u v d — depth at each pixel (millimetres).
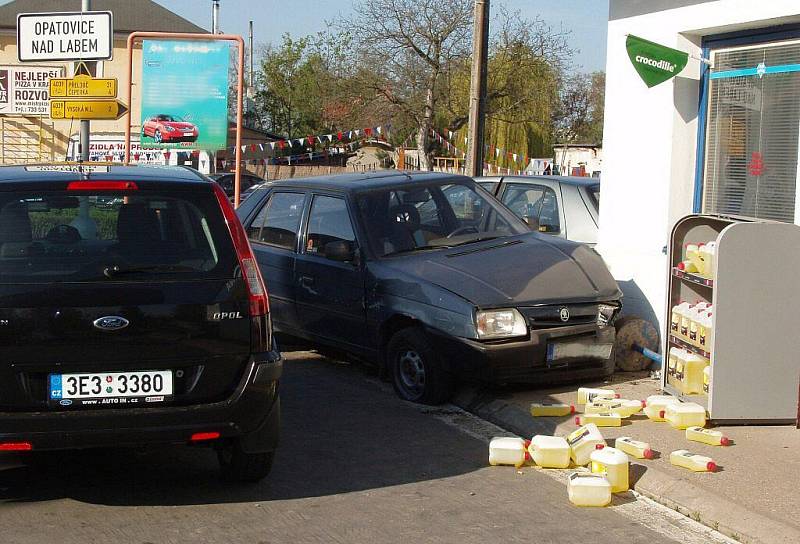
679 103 8719
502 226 8656
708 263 6918
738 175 8438
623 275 9000
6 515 5020
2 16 40844
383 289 7781
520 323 7141
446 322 7219
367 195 8469
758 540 4824
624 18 9211
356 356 8422
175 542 4684
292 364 9141
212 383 4918
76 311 4738
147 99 18781
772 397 6625
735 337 6539
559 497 5516
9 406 4688
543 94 40250
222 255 5039
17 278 4742
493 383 7281
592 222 10000
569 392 7703
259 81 58094
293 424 6988
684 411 6570
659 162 8867
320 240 8625
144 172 5426
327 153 40406
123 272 4855
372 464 6074
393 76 38688
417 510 5234
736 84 8430
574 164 40344
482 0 14469
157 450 6234
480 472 5957
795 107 7859
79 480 5633
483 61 14625
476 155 14766
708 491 5352
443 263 7785
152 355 4816
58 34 12758
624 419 6859
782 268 6535
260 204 9594
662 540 4867
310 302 8633
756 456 5996
